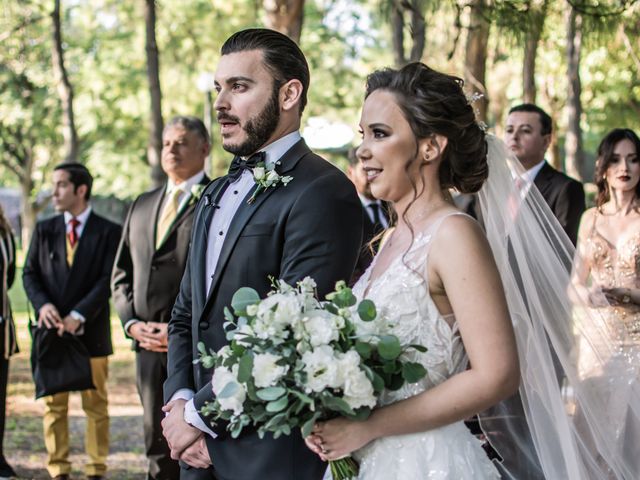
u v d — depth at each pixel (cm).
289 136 327
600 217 508
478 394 234
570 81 1220
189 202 516
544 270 302
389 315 249
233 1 1756
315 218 306
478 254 242
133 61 2098
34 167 3050
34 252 627
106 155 2503
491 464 262
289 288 253
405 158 255
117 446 717
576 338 311
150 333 509
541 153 571
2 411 612
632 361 345
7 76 2148
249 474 297
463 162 259
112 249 630
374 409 247
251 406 242
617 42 709
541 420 289
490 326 236
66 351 597
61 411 617
